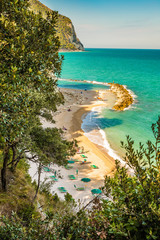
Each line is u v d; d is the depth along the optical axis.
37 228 4.51
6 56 5.86
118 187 3.57
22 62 5.95
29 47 6.25
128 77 119.44
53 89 8.86
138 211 3.29
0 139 5.27
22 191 13.59
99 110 56.22
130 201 3.34
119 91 79.00
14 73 5.21
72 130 41.44
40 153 10.59
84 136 38.69
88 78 117.44
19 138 8.92
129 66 181.75
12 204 11.02
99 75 128.38
